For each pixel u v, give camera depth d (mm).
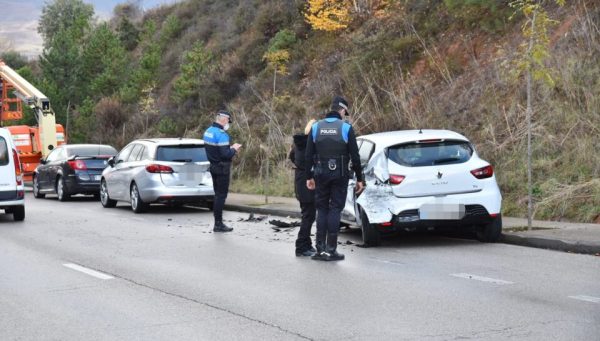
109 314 7363
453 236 12570
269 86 27750
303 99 24984
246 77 30438
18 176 16516
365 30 24812
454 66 19500
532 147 15031
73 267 10188
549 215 13266
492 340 6117
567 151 14391
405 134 11766
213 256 10953
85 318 7219
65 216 17625
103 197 20266
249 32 33906
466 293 7953
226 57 32312
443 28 21375
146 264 10328
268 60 28938
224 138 13859
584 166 13812
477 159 11359
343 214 12555
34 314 7434
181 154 17828
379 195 11148
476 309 7203
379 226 11148
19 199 16469
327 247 10352
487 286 8289
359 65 22375
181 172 17672
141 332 6652
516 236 11375
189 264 10258
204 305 7672
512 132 15812
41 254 11461
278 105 25344
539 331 6348
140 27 49000
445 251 10914
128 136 34188
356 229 13914
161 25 46594
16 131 28406
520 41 17891
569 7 17609
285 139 22938
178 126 31094
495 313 7020
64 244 12602
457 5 21016
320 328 6645
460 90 18484
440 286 8359
